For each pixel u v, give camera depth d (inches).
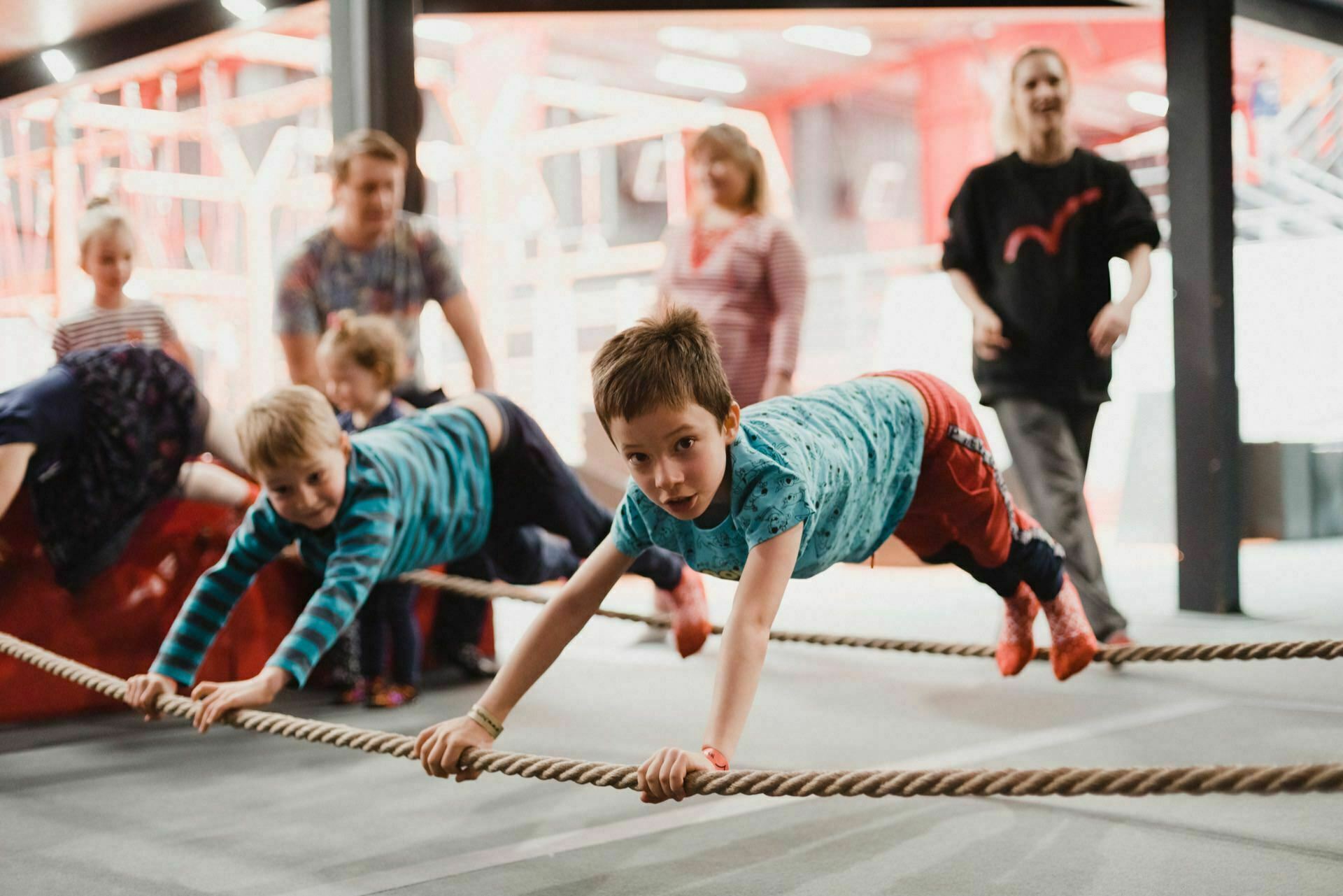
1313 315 435.2
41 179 331.9
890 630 196.1
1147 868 76.2
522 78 435.5
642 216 746.8
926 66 682.8
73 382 127.3
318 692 151.4
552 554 147.9
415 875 77.8
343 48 176.9
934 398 94.0
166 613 142.1
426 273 155.7
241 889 75.7
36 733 126.8
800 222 852.0
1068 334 154.3
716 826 88.5
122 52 225.1
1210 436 203.8
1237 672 149.5
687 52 751.7
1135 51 568.7
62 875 79.1
